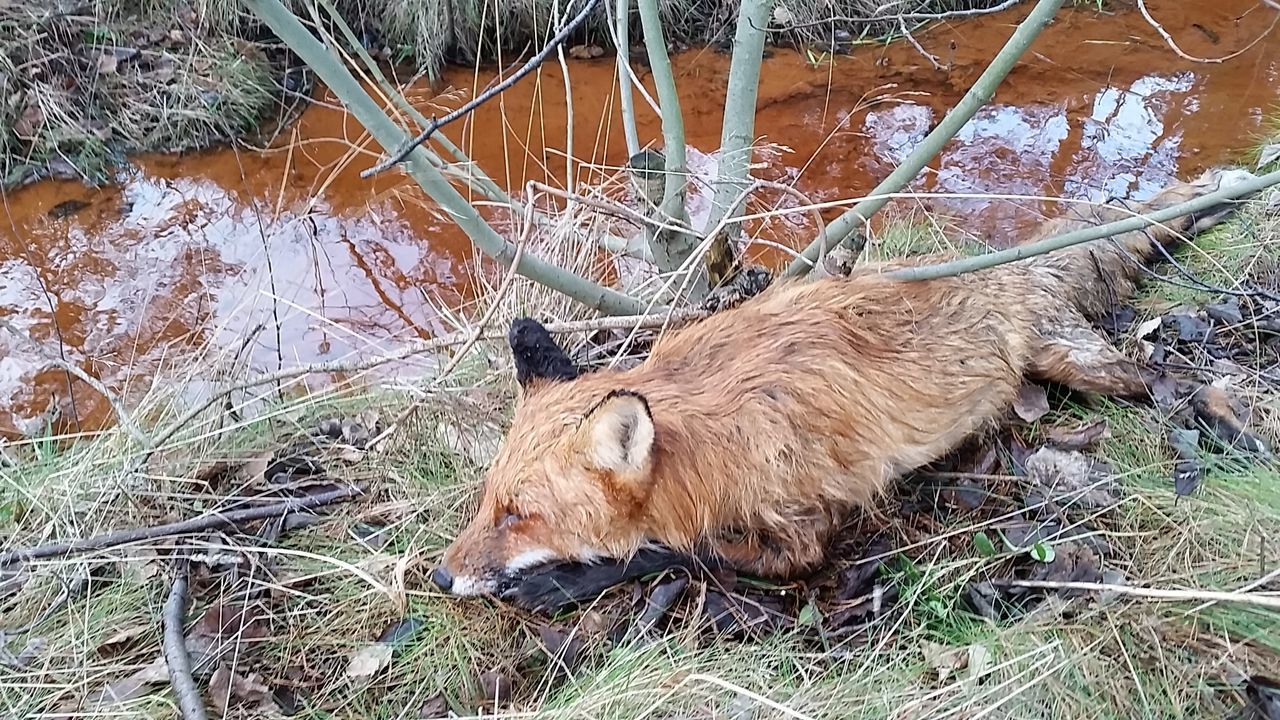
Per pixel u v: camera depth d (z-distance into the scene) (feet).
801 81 4.46
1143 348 2.44
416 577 2.08
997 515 2.07
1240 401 2.25
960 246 3.08
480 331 2.26
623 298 2.56
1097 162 3.71
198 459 2.43
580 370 2.30
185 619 2.01
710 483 1.85
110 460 2.41
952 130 2.11
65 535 2.27
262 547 2.15
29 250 3.67
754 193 3.59
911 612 1.90
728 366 1.96
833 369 1.95
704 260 2.58
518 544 1.84
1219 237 2.84
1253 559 1.85
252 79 4.42
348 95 1.89
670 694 1.73
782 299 2.13
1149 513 2.01
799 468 1.90
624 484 1.77
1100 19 4.80
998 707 1.66
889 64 4.56
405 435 2.43
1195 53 4.43
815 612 1.91
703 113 4.27
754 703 1.72
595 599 2.00
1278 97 4.01
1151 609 1.81
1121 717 1.67
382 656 1.94
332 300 3.40
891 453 2.01
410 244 3.66
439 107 4.39
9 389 3.02
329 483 2.37
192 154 4.19
